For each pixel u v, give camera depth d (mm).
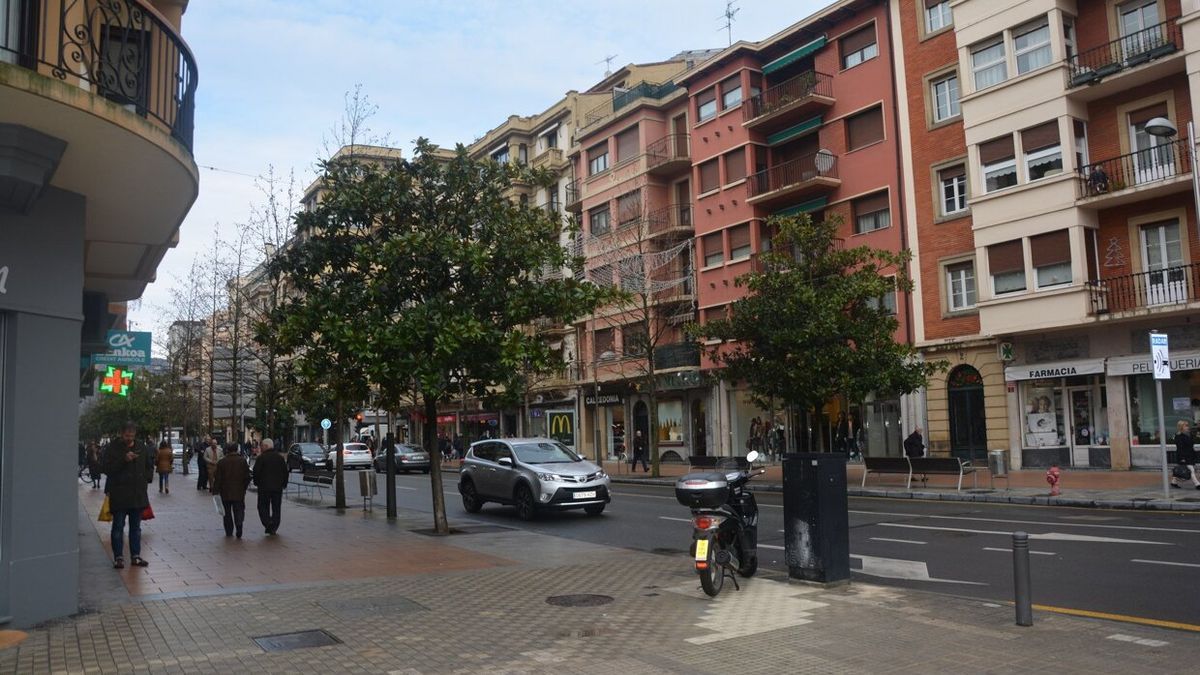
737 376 24891
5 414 7699
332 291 14297
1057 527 13727
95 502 23594
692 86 38375
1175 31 23047
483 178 15055
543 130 50750
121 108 7203
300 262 14930
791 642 6840
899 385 22828
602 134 43531
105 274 12305
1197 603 8102
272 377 24047
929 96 29344
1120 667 5961
